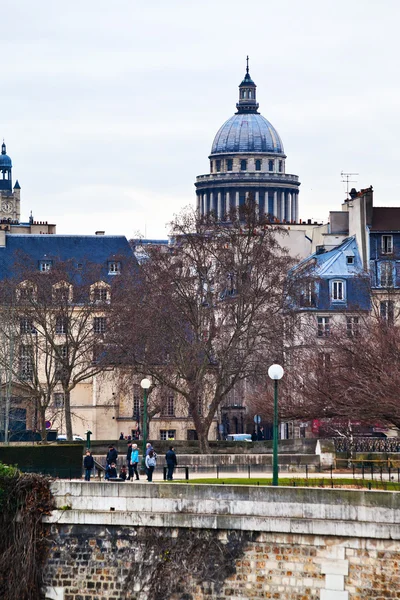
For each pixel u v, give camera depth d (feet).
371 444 498.28
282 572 328.29
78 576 349.00
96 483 349.82
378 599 316.19
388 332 524.11
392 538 315.37
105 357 654.94
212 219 650.02
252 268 620.08
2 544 352.69
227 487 336.49
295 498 327.88
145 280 654.12
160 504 343.05
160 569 340.80
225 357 595.47
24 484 353.10
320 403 485.97
